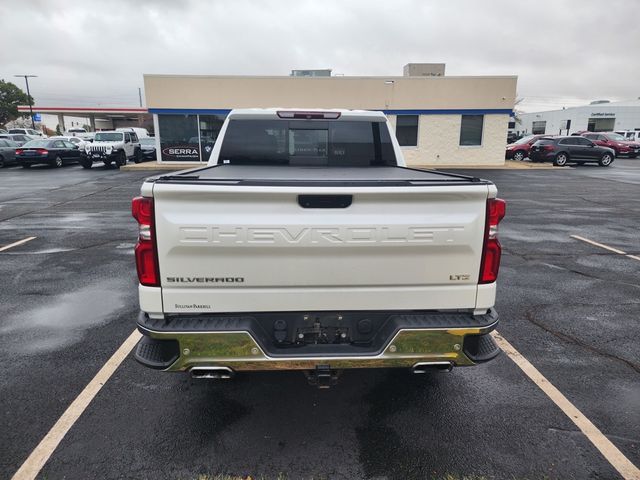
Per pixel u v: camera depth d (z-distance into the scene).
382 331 2.65
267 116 4.55
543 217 10.76
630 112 61.12
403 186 2.42
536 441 2.83
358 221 2.44
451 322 2.58
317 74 25.78
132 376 3.54
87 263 6.66
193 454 2.69
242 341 2.47
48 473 2.52
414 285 2.59
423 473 2.55
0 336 4.24
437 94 24.31
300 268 2.49
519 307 5.05
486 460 2.66
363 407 3.17
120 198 13.40
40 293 5.39
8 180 18.50
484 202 2.53
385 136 4.75
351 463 2.63
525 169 24.30
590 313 4.88
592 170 23.94
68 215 10.62
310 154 4.74
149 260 2.45
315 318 2.61
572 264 6.76
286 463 2.62
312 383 2.67
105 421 2.98
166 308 2.50
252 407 3.16
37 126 77.25
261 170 4.02
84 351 3.95
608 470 2.58
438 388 3.42
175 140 24.33
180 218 2.38
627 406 3.20
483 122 24.88
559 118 68.25
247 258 2.45
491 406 3.19
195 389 3.38
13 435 2.83
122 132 25.23
